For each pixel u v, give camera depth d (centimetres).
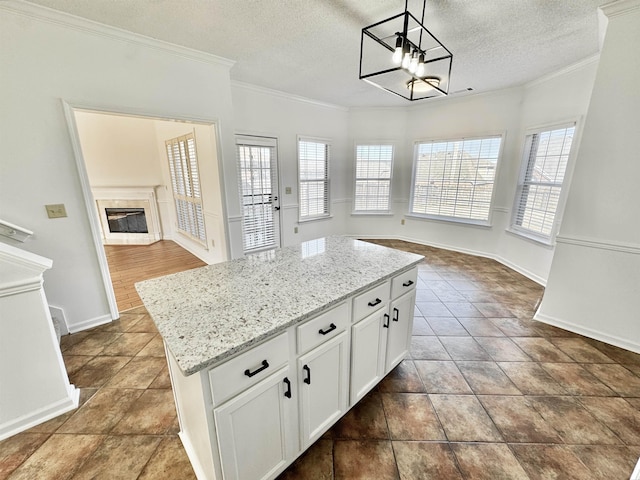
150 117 255
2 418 147
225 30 231
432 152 500
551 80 338
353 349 150
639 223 207
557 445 146
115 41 227
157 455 140
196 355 89
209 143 335
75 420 160
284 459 127
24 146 204
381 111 518
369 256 193
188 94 274
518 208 405
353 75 343
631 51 194
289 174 464
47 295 231
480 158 445
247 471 112
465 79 359
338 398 149
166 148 498
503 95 405
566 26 229
